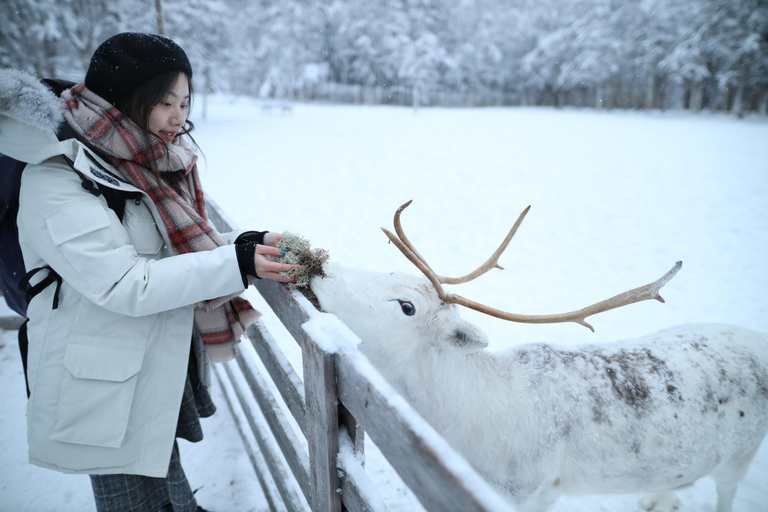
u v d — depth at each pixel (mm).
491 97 44969
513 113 32531
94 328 1303
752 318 4453
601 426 1824
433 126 21078
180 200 1434
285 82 39219
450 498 762
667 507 2408
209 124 21000
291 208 7441
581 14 38312
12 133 1159
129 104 1306
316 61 43688
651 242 6453
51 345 1291
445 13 43406
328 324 1230
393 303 1722
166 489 1742
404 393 1779
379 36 42969
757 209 7848
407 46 39531
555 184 9711
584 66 35969
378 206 7777
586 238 6574
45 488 2322
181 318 1448
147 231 1410
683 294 4926
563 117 27875
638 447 1849
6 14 14625
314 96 43281
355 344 1136
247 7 38062
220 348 1658
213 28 22766
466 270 5359
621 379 1898
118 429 1341
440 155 12898
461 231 6676
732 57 28672
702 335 2164
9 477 2373
